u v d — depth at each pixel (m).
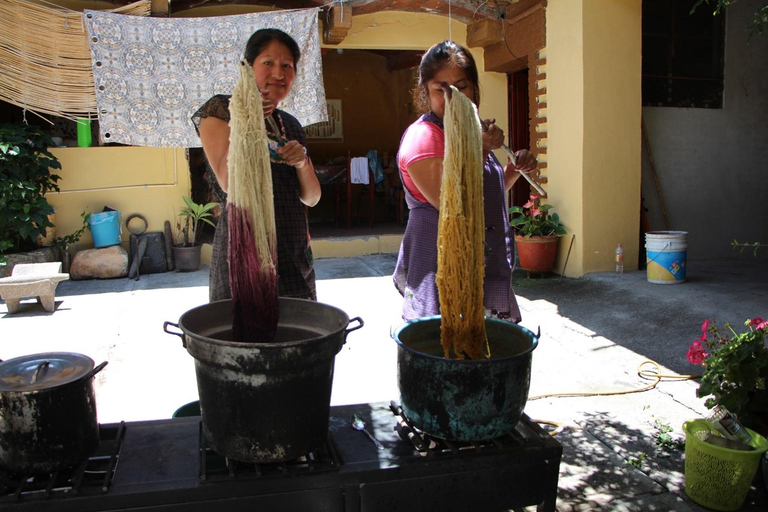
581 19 6.35
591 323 5.07
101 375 4.13
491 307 2.46
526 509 2.55
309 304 2.20
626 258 6.82
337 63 11.18
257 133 1.85
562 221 6.91
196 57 6.59
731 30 7.54
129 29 6.43
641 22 6.61
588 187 6.59
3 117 9.10
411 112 10.66
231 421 1.79
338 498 1.90
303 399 1.80
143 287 6.78
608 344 4.57
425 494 1.96
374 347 4.64
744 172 7.81
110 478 1.86
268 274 1.93
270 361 1.71
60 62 6.38
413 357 1.95
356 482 1.90
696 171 7.61
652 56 7.27
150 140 6.67
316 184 2.53
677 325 4.87
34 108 6.40
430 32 7.87
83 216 7.33
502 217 2.47
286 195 2.42
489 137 2.17
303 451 1.84
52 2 6.64
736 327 4.71
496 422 1.92
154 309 5.83
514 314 2.49
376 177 9.96
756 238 7.96
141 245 7.46
